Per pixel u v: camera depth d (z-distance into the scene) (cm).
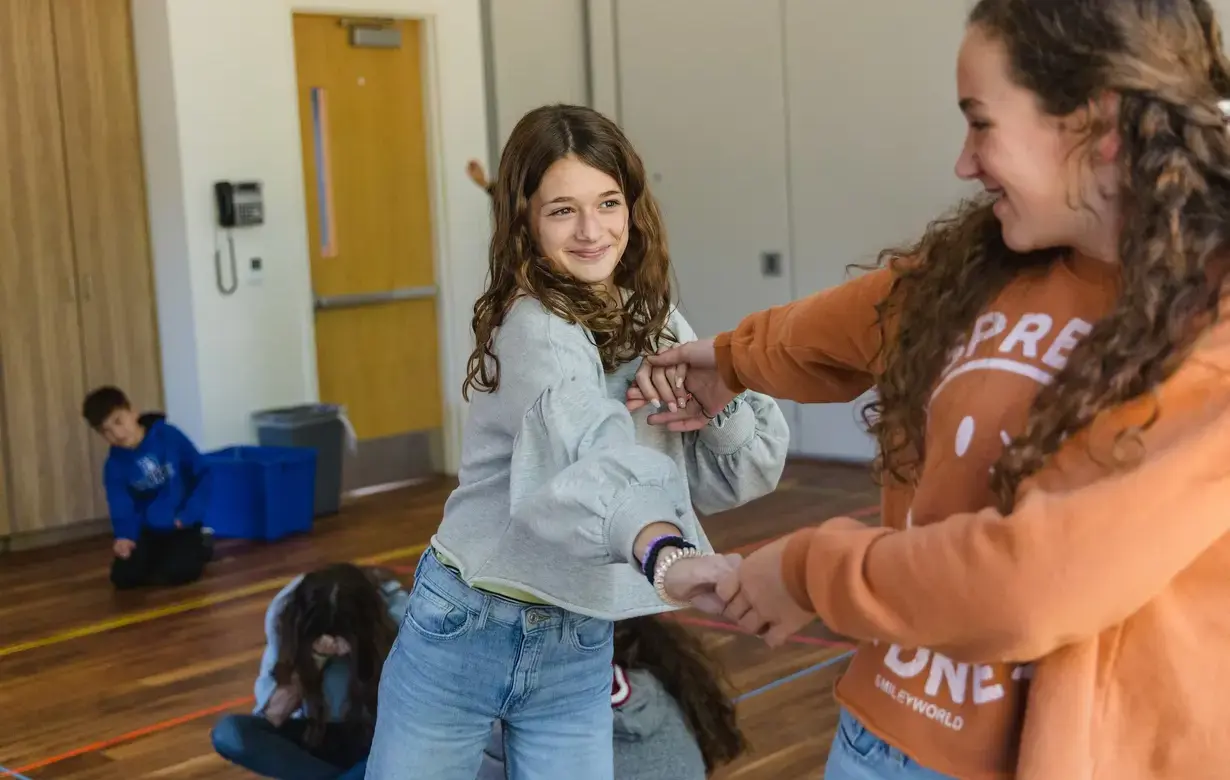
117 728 368
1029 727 106
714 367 167
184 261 603
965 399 113
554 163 165
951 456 113
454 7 686
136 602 498
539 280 166
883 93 656
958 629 99
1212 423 96
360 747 272
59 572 547
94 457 605
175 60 591
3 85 568
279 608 280
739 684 378
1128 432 98
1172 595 104
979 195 124
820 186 688
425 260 700
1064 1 101
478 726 180
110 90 600
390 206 683
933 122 640
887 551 103
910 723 117
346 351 672
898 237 662
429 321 704
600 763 185
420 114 691
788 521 575
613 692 230
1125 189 102
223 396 616
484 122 706
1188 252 98
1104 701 105
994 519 99
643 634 247
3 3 566
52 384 590
